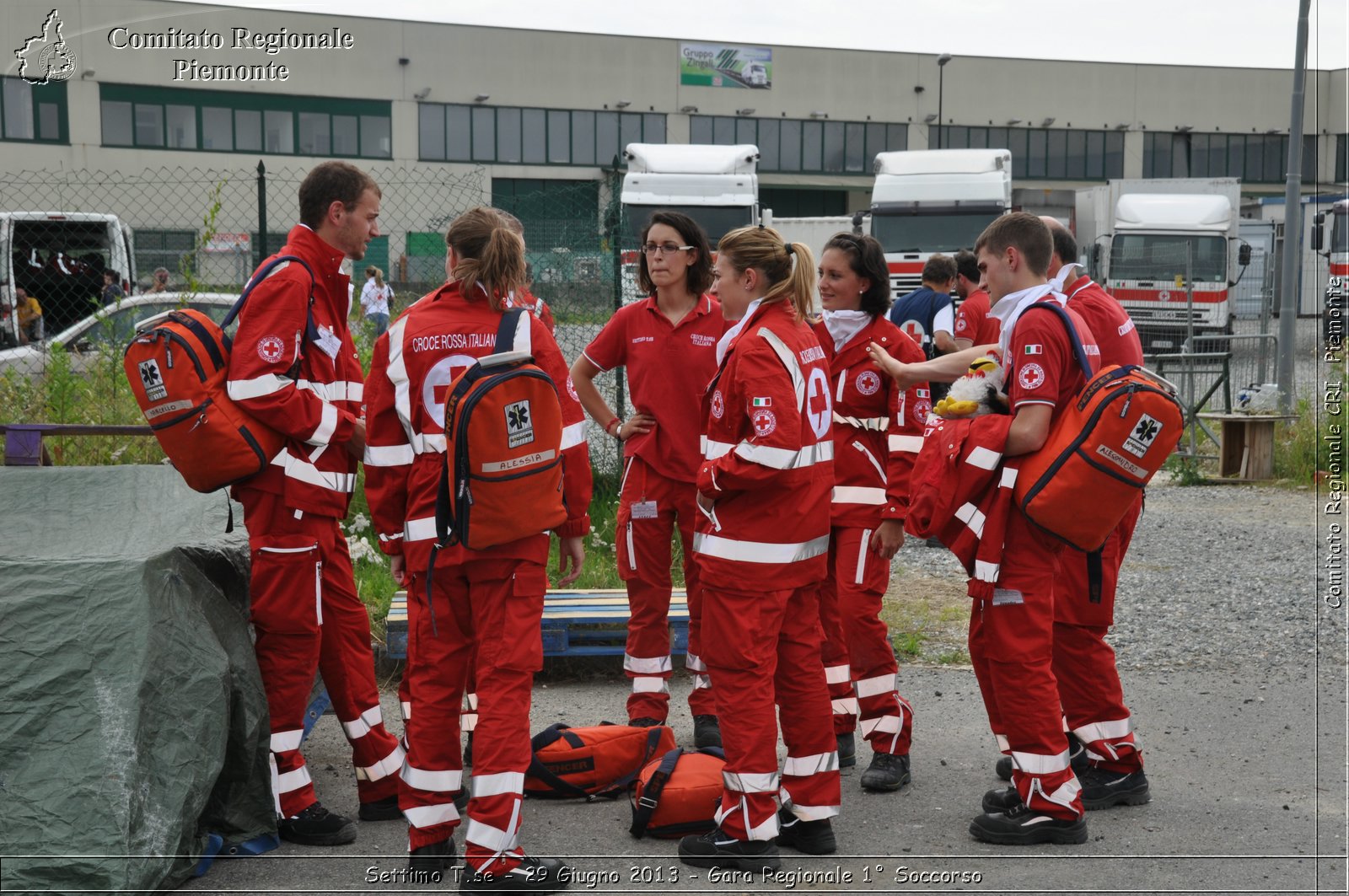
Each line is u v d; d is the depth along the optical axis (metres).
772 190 51.19
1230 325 26.50
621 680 6.38
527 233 10.62
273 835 4.16
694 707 5.33
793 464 3.91
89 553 4.11
